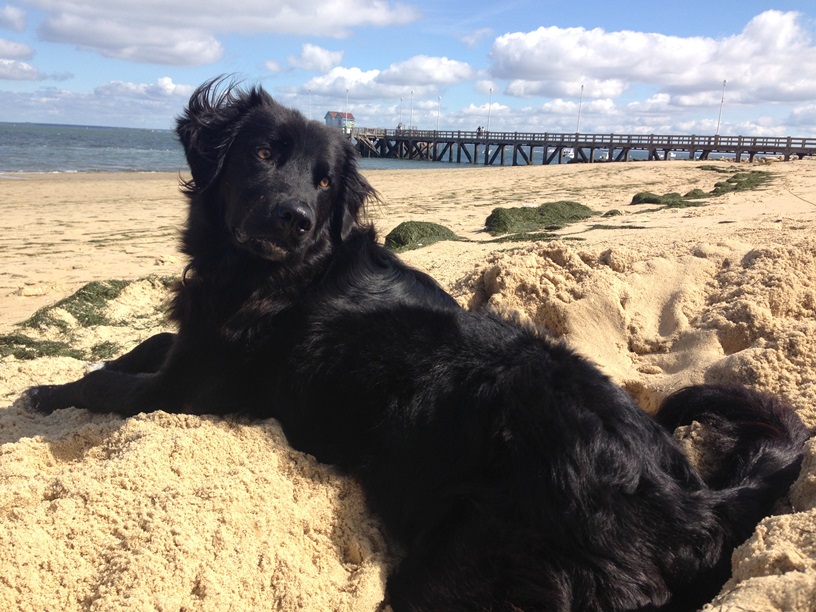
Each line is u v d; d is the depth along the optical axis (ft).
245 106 3.04
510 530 2.09
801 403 3.00
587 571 2.00
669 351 3.78
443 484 2.27
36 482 2.23
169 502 2.14
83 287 5.60
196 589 1.93
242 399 2.86
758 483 2.31
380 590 2.15
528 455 2.15
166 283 5.95
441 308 2.72
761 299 3.73
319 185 2.98
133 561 1.91
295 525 2.25
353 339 2.59
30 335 4.78
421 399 2.39
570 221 9.55
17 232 10.89
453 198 15.81
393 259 3.07
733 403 2.73
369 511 2.44
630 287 4.17
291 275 2.84
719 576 2.05
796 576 1.52
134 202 16.25
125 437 2.58
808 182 14.93
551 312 4.03
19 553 1.90
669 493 2.15
